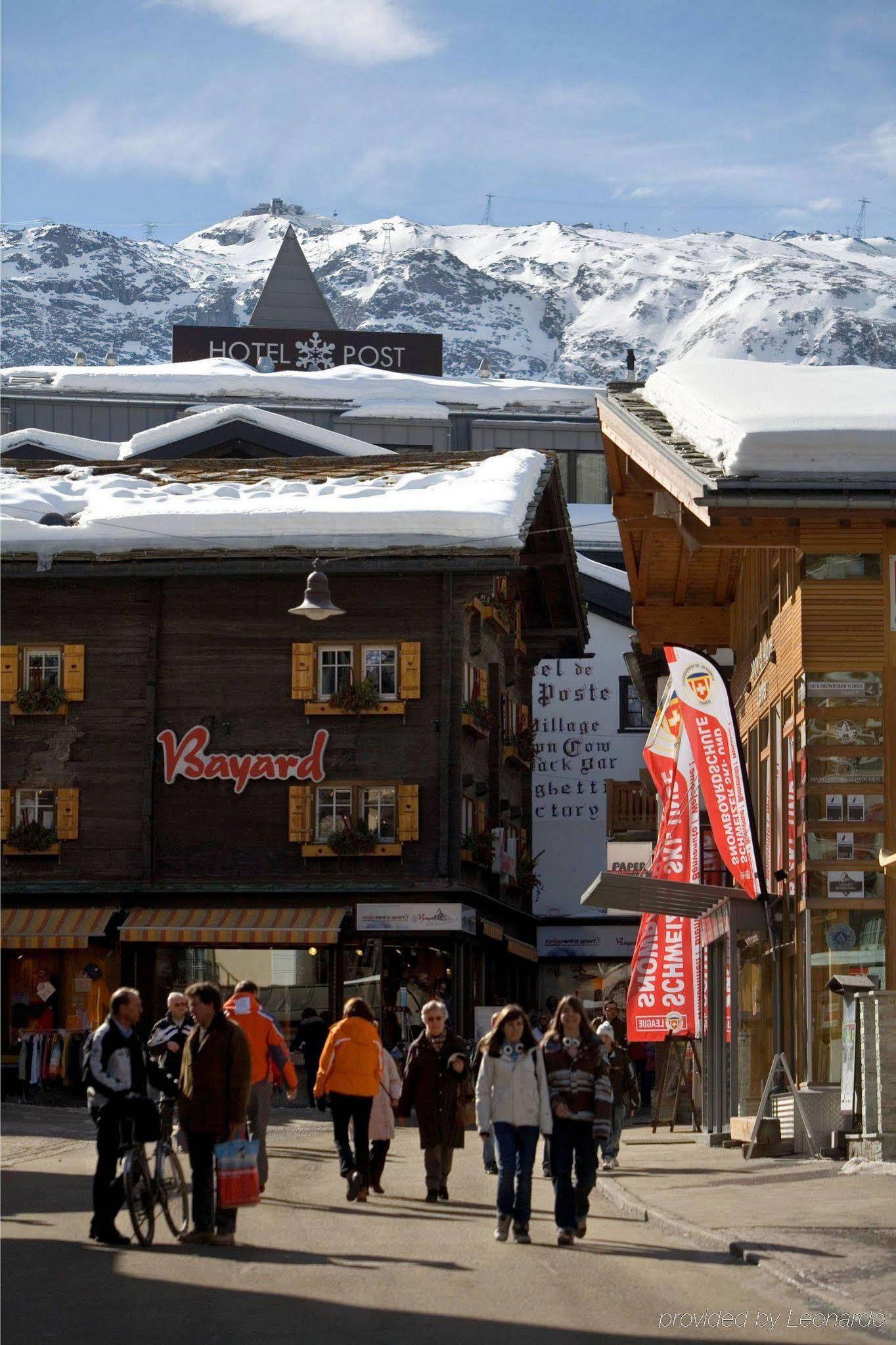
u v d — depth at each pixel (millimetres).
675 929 33094
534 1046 17078
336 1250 16188
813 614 26812
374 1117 21922
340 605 47750
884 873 26359
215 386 85188
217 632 47875
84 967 46875
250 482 52938
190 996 16828
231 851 47281
